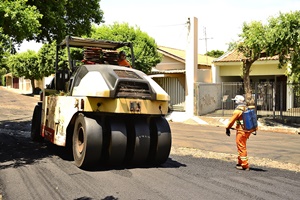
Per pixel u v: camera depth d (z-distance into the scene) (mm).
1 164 7539
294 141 13086
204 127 17547
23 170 7008
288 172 7664
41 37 11664
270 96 20781
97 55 8609
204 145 11336
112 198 5379
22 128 14055
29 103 29688
